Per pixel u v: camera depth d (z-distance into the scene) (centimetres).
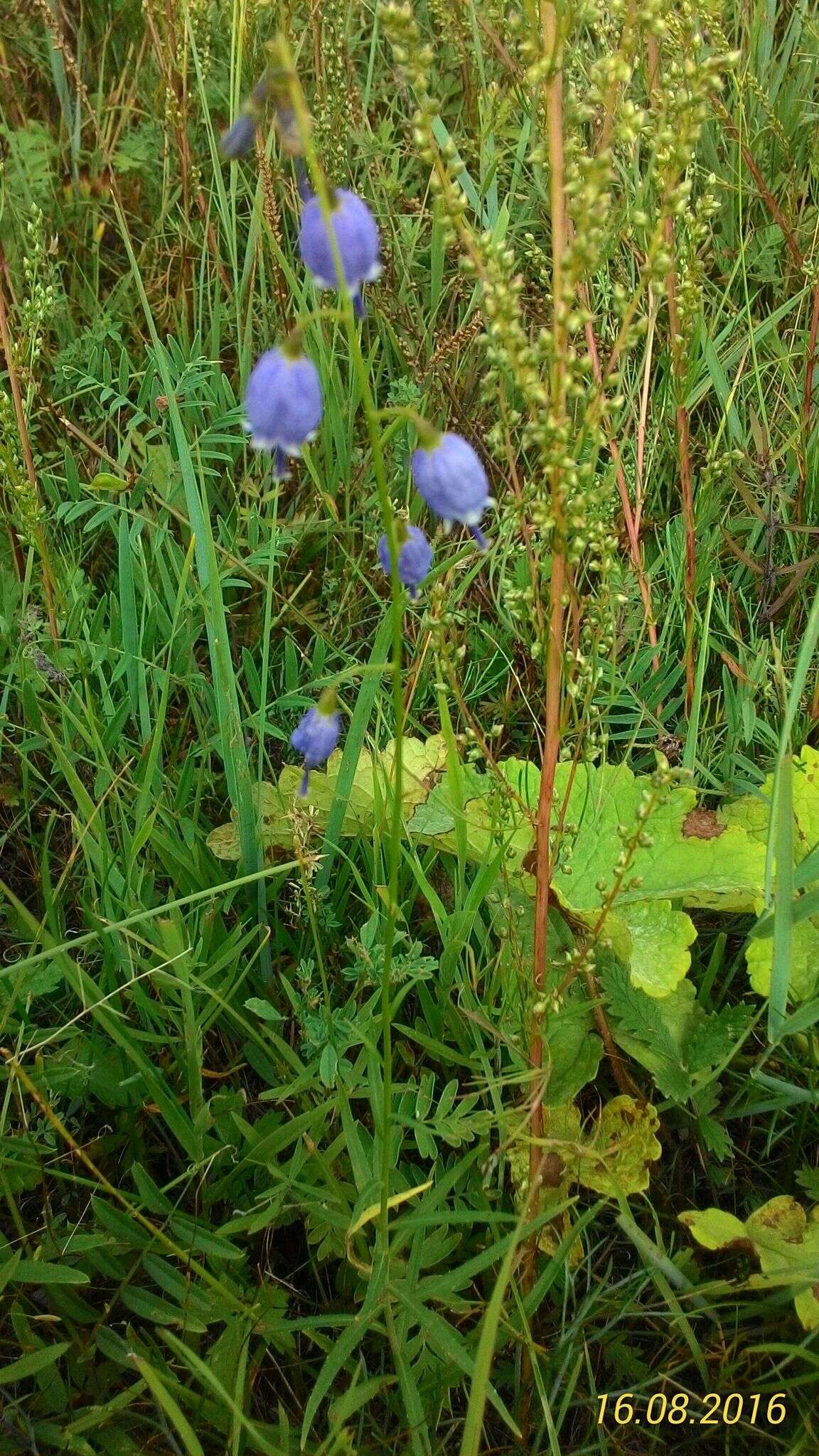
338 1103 29
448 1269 31
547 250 52
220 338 50
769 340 50
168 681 40
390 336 50
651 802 27
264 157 46
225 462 48
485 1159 31
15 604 43
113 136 58
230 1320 29
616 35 38
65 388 49
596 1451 29
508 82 48
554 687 26
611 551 30
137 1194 32
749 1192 33
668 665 43
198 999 33
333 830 36
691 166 45
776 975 28
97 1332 29
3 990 32
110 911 34
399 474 47
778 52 60
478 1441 22
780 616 46
